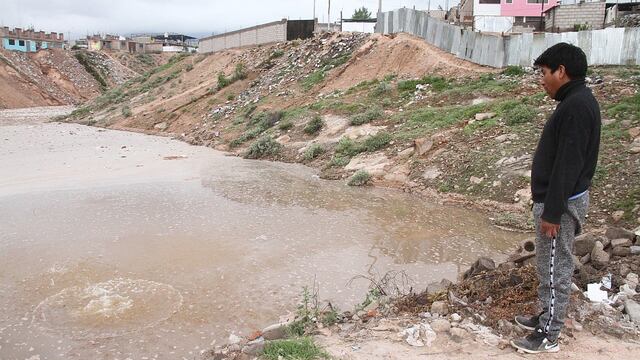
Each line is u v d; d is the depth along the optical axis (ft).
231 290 24.47
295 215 38.45
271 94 94.68
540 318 13.41
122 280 25.52
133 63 263.70
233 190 46.85
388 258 29.50
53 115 146.51
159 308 22.43
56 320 21.30
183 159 66.95
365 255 29.89
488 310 15.72
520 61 66.80
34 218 36.73
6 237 32.32
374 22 128.36
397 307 17.93
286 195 45.16
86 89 207.62
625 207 33.32
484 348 13.82
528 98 53.42
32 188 47.11
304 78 95.45
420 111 61.72
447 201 42.22
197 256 29.01
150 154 71.61
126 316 21.67
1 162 63.31
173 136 96.37
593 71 57.77
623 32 58.85
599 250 18.03
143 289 24.44
